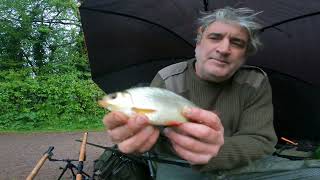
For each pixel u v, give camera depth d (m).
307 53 0.97
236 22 0.63
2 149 2.82
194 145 0.42
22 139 3.28
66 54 4.73
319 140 1.06
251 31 0.65
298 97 1.03
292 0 0.88
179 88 0.66
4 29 4.67
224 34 0.63
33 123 3.95
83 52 4.79
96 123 4.05
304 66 0.99
